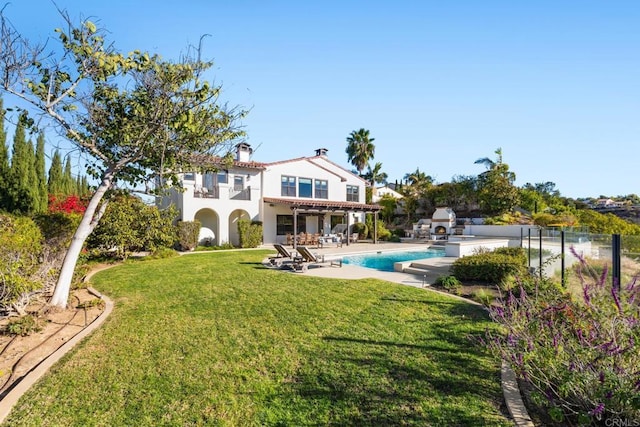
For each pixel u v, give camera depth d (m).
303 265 13.00
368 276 11.70
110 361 4.82
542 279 7.60
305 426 3.33
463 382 4.09
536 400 3.29
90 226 8.01
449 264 13.09
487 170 39.50
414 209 42.38
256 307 7.48
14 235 7.45
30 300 7.22
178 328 6.16
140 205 16.12
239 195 24.83
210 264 14.27
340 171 32.19
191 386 4.12
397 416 3.43
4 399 3.84
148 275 11.49
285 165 27.78
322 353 5.02
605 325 3.51
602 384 2.98
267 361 4.79
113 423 3.45
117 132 7.49
